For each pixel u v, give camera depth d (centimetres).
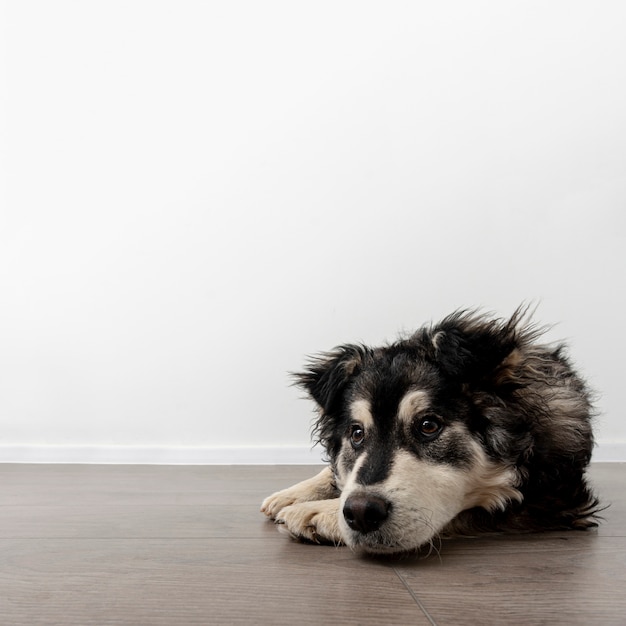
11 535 81
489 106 145
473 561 71
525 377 84
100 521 88
